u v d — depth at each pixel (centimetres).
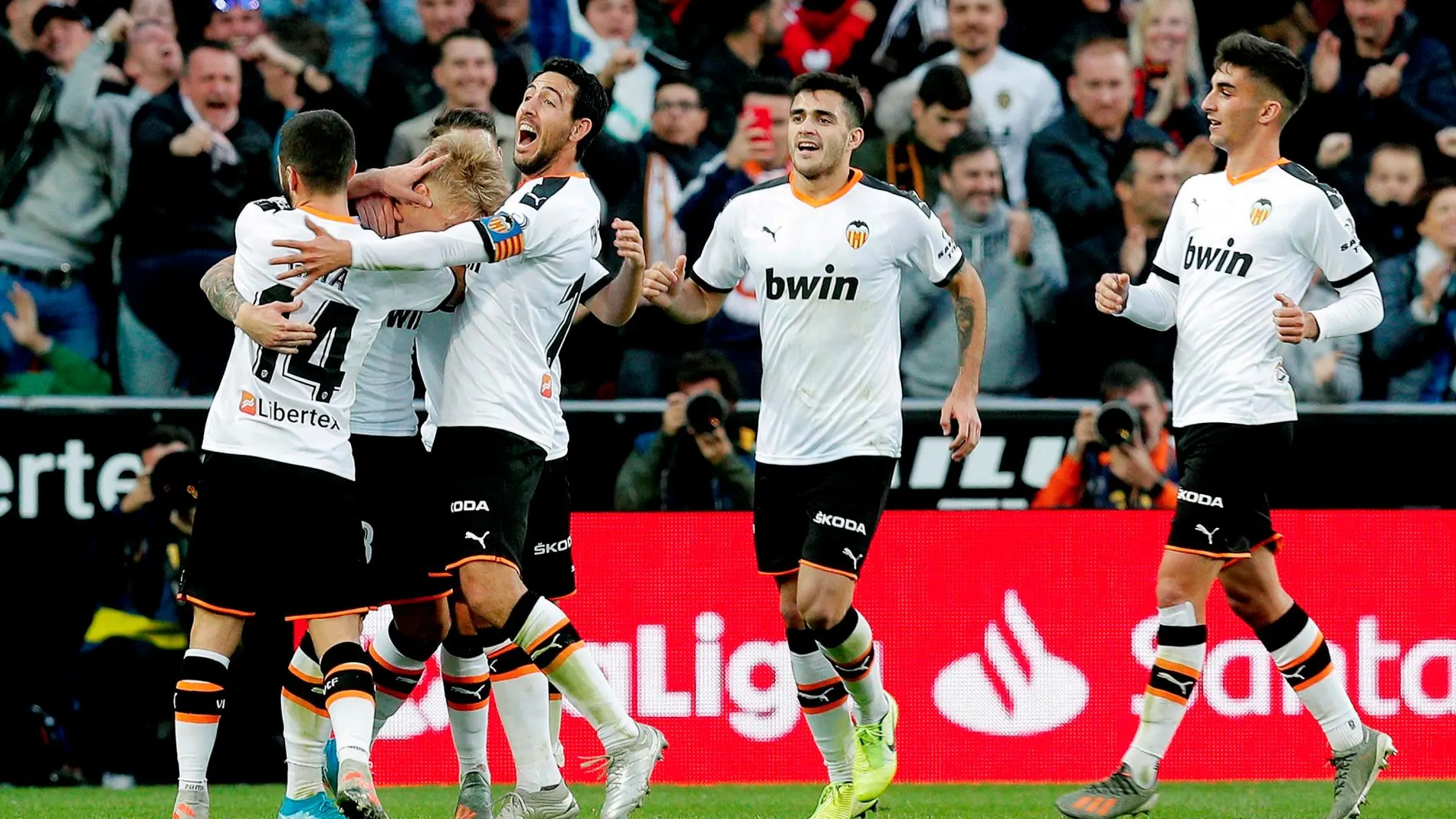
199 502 1538
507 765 2259
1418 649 2305
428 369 1717
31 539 2352
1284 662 1836
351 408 1608
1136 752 1773
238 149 2552
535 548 1758
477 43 2592
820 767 2295
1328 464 2489
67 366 2506
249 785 2298
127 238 2520
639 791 1574
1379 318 1773
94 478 2375
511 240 1545
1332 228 1764
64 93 2505
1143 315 1841
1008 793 2219
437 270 1555
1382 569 2312
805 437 1691
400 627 1731
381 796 2167
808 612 1652
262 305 1492
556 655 1568
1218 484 1766
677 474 2494
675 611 2306
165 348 2530
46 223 2506
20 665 2325
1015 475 2506
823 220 1688
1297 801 2111
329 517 1527
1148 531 2333
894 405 1692
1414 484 2486
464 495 1572
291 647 2322
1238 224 1786
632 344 2594
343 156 1529
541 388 1619
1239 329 1772
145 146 2511
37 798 2161
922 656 2311
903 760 2302
